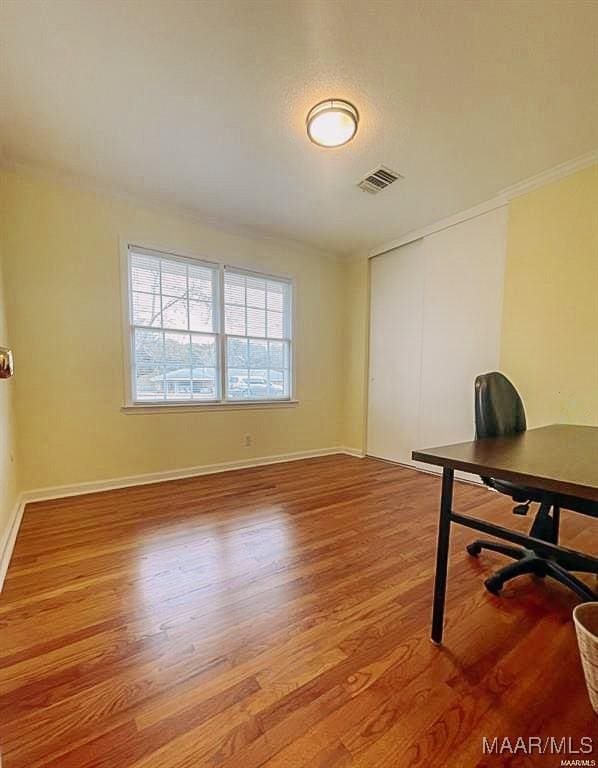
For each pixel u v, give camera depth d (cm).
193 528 222
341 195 293
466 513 250
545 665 117
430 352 360
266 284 388
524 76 172
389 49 159
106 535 212
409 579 168
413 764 86
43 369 268
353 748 90
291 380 411
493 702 103
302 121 206
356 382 441
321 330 434
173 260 326
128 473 307
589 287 244
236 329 367
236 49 160
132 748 90
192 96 188
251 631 133
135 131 216
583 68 167
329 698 104
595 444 145
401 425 394
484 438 164
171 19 147
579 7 140
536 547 123
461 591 159
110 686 108
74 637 129
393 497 284
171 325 328
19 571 173
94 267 286
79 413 283
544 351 267
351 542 206
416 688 108
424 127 209
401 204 308
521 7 141
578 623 102
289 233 373
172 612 144
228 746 90
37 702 102
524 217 275
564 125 207
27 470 264
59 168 258
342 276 450
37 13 143
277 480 329
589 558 116
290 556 189
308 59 165
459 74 171
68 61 166
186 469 338
